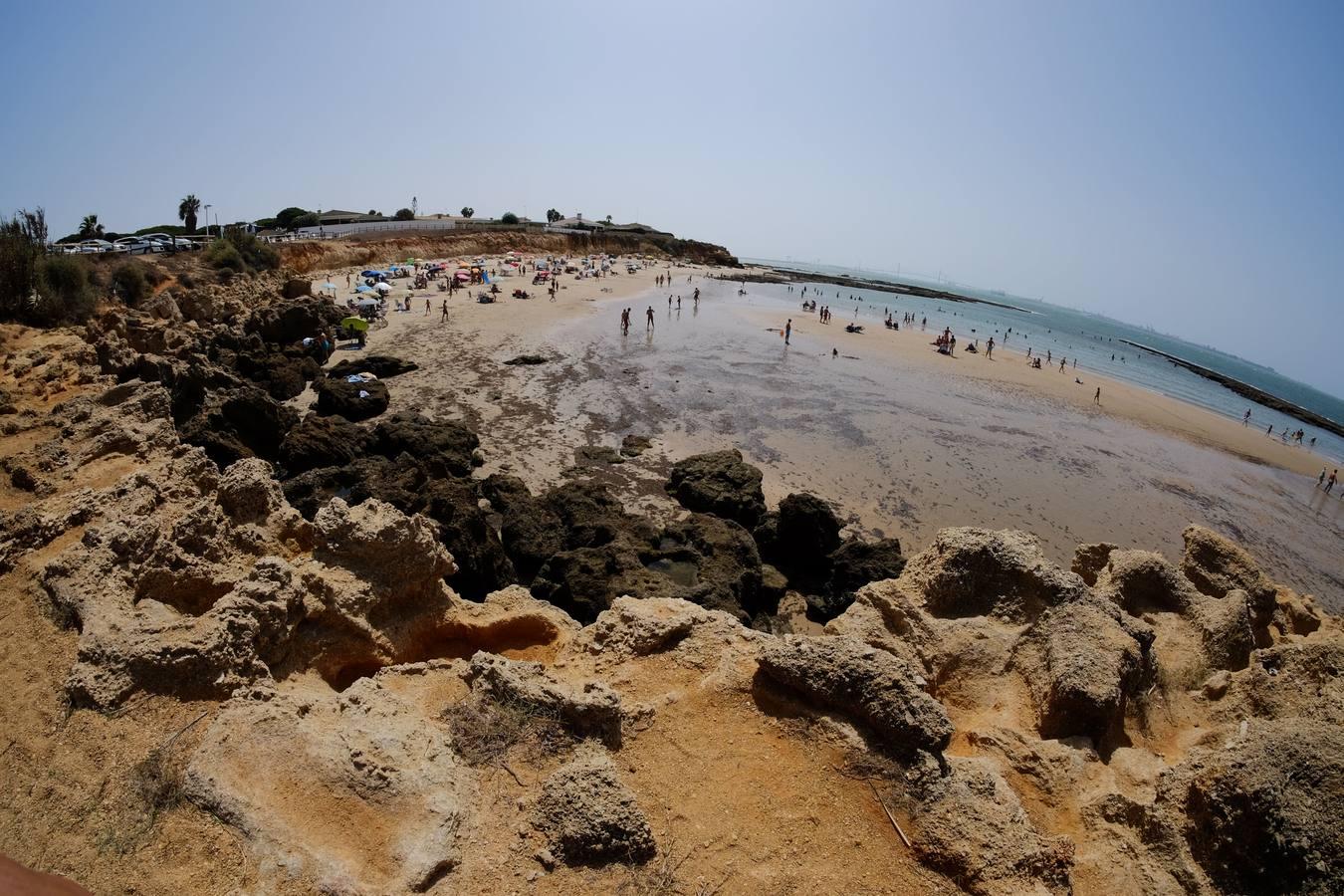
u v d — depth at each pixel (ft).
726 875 23.79
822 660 30.14
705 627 35.70
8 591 33.47
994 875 23.71
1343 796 23.56
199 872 20.88
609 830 23.72
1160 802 27.12
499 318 191.31
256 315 139.13
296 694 27.71
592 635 35.88
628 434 111.75
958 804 25.80
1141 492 110.52
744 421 122.83
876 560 71.51
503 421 112.16
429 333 166.50
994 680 35.32
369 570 35.60
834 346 200.64
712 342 188.03
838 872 24.26
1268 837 23.70
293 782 23.62
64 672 28.37
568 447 103.91
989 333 321.93
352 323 149.28
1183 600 40.96
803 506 76.33
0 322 97.66
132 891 20.31
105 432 55.31
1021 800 28.84
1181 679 36.99
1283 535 102.83
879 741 28.25
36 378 73.20
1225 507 109.81
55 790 23.41
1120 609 37.06
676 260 494.18
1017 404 157.48
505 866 22.74
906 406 142.61
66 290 110.32
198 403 91.25
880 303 406.00
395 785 23.97
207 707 27.02
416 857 21.84
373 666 34.60
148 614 30.63
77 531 37.93
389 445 92.84
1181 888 24.84
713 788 27.12
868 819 26.12
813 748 28.84
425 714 28.81
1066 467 116.98
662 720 30.09
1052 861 24.58
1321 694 31.99
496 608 39.37
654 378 145.18
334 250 247.50
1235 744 26.21
